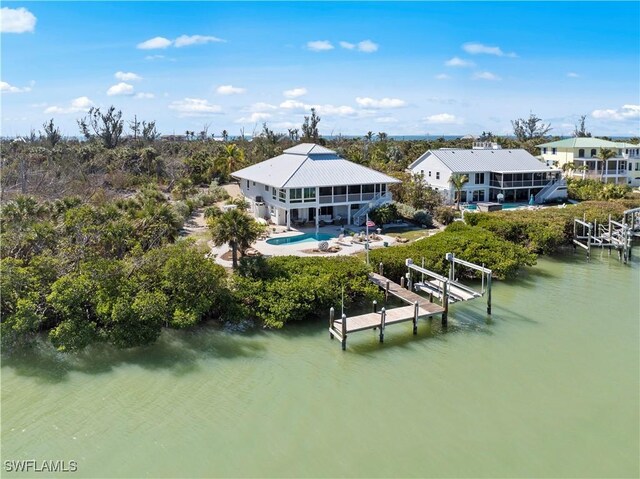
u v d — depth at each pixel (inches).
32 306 936.9
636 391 855.7
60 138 3978.8
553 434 741.9
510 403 821.2
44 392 839.7
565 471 666.2
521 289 1390.3
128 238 1254.3
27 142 3949.3
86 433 737.6
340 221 2036.2
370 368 937.5
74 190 2295.8
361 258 1374.3
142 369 920.3
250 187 2349.9
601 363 953.5
